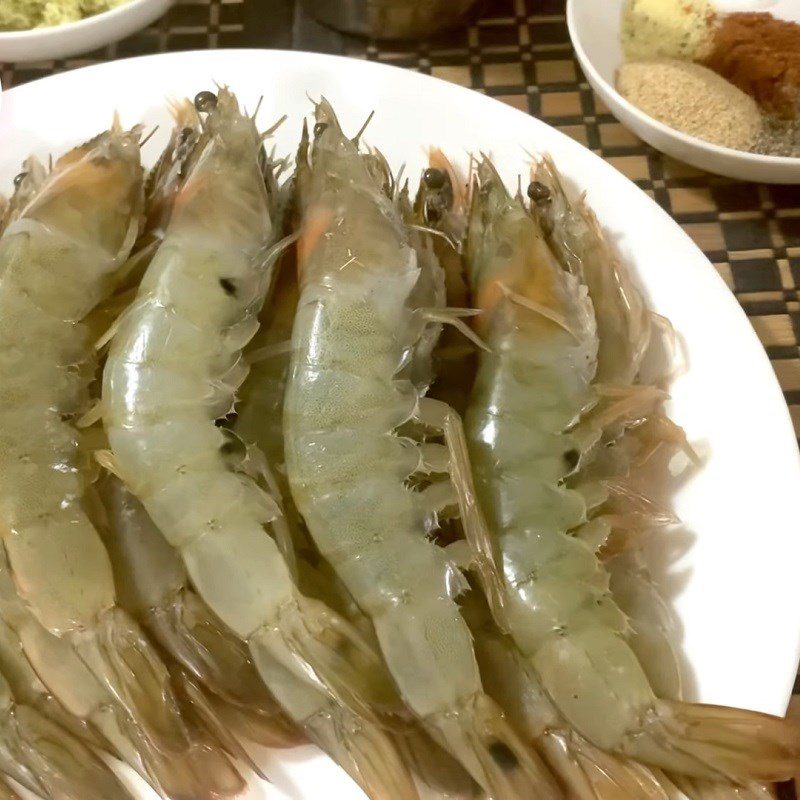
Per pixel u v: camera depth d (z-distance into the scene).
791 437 0.22
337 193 0.23
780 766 0.19
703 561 0.22
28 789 0.21
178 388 0.21
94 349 0.23
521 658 0.21
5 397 0.22
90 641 0.21
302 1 0.30
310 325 0.22
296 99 0.26
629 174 0.28
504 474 0.22
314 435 0.21
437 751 0.21
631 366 0.23
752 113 0.27
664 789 0.20
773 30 0.28
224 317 0.22
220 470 0.21
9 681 0.22
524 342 0.23
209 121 0.24
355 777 0.20
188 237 0.22
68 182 0.23
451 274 0.25
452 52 0.30
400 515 0.21
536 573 0.21
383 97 0.26
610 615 0.21
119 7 0.28
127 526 0.22
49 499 0.21
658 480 0.23
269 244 0.24
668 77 0.28
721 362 0.23
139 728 0.21
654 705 0.20
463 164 0.26
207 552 0.20
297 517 0.22
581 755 0.20
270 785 0.21
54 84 0.27
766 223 0.27
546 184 0.25
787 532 0.22
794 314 0.26
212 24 0.31
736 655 0.21
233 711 0.22
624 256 0.25
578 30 0.28
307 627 0.20
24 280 0.22
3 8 0.28
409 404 0.22
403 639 0.20
